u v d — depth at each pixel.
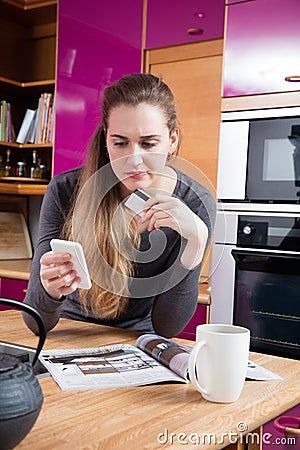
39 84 3.38
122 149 1.26
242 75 2.42
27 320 1.37
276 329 2.29
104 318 1.56
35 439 0.75
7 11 3.46
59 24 3.16
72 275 1.24
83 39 3.05
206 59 2.66
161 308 1.44
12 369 0.71
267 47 2.35
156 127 1.25
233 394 0.93
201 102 2.68
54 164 3.17
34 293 1.35
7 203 3.65
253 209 2.36
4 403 0.67
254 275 2.34
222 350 0.92
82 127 3.05
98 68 2.99
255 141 2.38
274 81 2.33
